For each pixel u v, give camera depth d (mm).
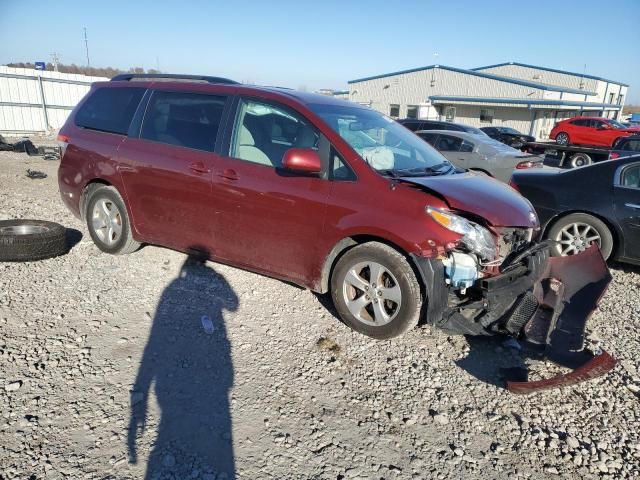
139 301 4320
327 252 3939
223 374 3348
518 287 3766
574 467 2754
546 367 3766
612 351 4074
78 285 4566
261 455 2654
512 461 2771
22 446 2572
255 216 4203
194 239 4660
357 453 2729
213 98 4602
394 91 46781
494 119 42000
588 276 4211
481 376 3564
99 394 3031
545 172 6457
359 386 3342
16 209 7340
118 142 5059
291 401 3125
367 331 3908
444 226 3527
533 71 53625
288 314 4258
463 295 3846
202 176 4430
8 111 19375
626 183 5758
